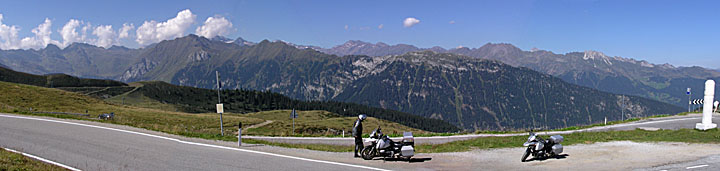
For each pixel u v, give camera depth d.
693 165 12.57
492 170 13.14
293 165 13.96
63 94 90.31
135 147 17.45
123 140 19.39
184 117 88.06
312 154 16.53
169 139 20.20
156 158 15.05
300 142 33.25
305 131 95.31
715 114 47.00
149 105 191.00
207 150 17.12
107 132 22.11
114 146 17.59
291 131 89.25
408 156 14.88
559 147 14.98
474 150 18.09
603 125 41.81
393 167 13.76
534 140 14.74
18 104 69.81
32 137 19.72
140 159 14.80
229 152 16.70
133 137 20.48
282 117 158.00
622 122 44.78
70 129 23.06
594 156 15.28
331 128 112.25
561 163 14.05
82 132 21.89
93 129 23.31
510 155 16.31
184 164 14.00
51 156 15.02
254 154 16.28
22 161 13.13
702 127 23.95
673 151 15.70
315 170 13.11
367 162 14.72
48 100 79.44
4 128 22.97
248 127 88.56
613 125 40.53
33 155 15.09
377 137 15.20
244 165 13.93
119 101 191.62
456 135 36.97
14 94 77.31
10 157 13.41
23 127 23.56
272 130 87.81
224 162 14.45
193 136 21.94
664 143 18.20
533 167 13.51
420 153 17.06
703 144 17.55
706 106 23.86
